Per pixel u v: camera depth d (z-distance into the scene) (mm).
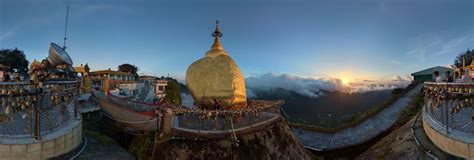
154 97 40062
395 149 16469
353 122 28406
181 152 14742
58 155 11758
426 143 14461
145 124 17469
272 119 19766
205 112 15914
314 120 35281
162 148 14938
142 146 16078
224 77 19906
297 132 29422
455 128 12945
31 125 11383
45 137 11328
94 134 16781
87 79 30578
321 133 28594
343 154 23797
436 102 14414
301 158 19312
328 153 24188
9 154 10320
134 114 18734
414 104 26047
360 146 23734
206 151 14922
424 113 16516
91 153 13453
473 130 12195
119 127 19234
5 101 10883
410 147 15266
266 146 17234
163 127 16109
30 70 12555
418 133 16062
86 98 26203
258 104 21719
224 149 15180
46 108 12305
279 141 18500
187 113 16359
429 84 15672
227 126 16219
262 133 17781
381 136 23719
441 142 12969
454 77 20609
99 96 26859
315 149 24812
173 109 16406
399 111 27203
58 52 14102
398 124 24094
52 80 13172
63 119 13703
